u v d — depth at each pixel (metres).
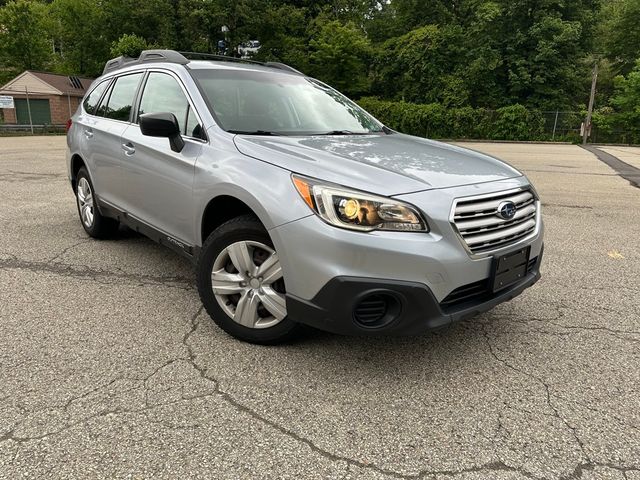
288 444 2.17
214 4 36.06
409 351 3.02
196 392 2.53
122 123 4.25
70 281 4.04
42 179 9.59
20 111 38.34
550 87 35.00
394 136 3.89
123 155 4.02
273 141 3.07
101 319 3.35
